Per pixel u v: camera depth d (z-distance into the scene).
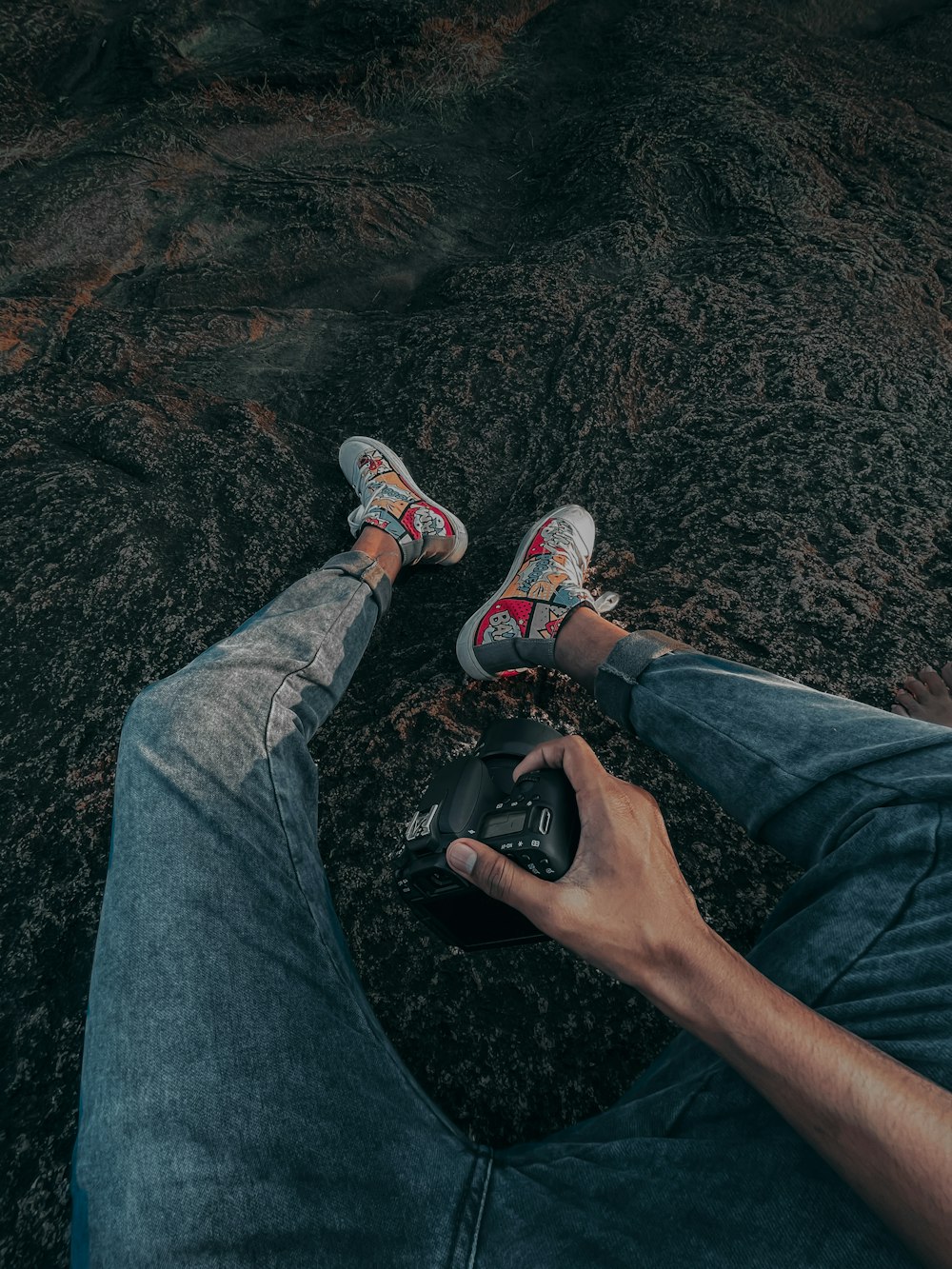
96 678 1.77
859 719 1.01
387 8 3.51
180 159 3.22
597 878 0.78
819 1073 0.65
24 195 3.04
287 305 2.85
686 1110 0.85
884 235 2.87
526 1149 0.93
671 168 3.04
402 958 1.39
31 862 1.52
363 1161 0.83
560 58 3.71
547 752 0.92
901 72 3.61
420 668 1.79
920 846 0.85
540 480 2.21
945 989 0.76
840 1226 0.70
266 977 0.91
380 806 1.56
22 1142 1.24
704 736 1.12
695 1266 0.72
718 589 1.85
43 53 3.42
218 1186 0.77
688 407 2.31
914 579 1.87
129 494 2.10
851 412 2.24
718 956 0.73
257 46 3.55
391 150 3.36
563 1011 1.33
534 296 2.67
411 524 1.88
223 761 1.07
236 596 1.92
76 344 2.55
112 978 0.89
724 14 3.77
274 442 2.28
